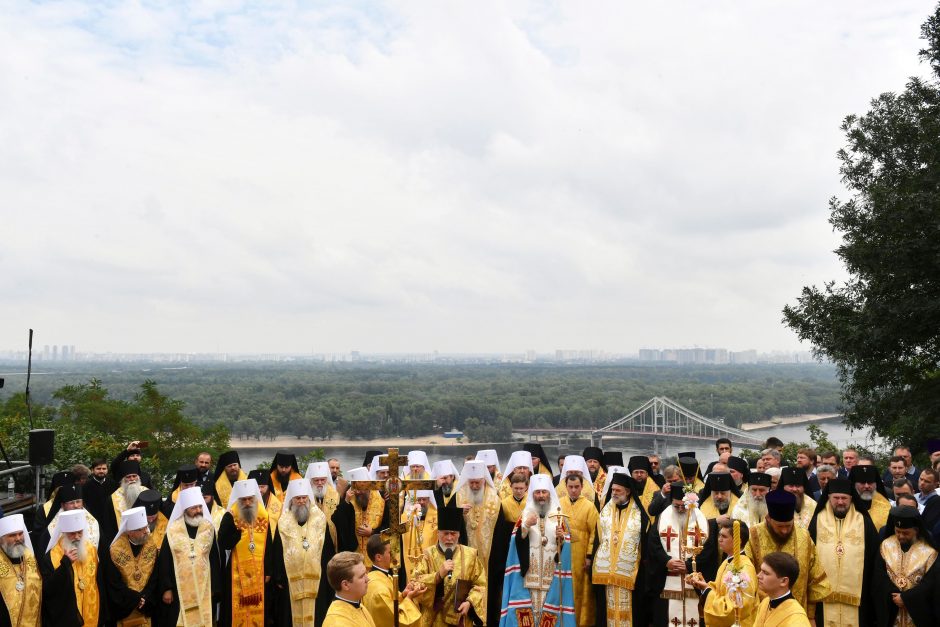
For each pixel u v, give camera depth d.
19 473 17.31
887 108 29.23
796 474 11.58
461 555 10.45
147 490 12.77
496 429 177.25
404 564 11.41
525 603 11.22
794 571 7.66
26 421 26.91
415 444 168.25
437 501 12.63
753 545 9.98
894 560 10.20
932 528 11.57
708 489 13.09
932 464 13.57
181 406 48.59
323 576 12.41
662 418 160.75
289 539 12.32
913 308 24.78
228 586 12.25
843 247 27.08
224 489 14.26
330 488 13.53
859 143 29.31
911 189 25.53
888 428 28.28
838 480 10.85
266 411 169.50
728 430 150.50
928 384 27.34
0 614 10.32
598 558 11.91
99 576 11.46
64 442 26.27
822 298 28.17
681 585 10.94
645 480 14.32
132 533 11.62
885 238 25.78
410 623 9.10
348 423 173.25
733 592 8.59
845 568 10.62
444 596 10.27
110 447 32.06
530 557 11.32
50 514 12.70
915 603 9.80
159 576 11.71
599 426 195.12
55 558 11.06
